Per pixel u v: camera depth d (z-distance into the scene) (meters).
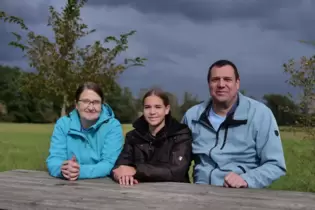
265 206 2.57
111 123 3.74
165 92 3.49
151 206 2.55
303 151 5.89
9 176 3.50
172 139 3.49
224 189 3.03
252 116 3.48
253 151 3.51
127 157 3.56
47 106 56.59
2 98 60.47
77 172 3.36
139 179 3.31
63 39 8.20
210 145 3.57
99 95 3.64
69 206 2.57
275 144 3.44
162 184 3.20
